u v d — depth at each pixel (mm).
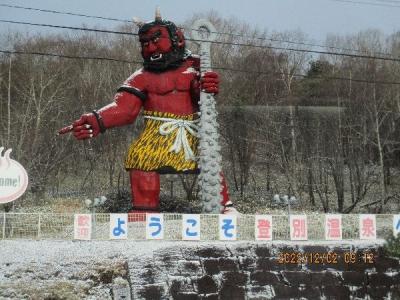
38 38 52156
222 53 52594
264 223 18266
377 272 16719
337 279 16438
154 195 22266
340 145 37000
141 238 18766
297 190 36281
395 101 42844
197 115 23125
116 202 29984
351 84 43844
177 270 16062
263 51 52438
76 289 15156
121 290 15242
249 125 40281
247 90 49469
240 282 16109
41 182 34812
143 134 22797
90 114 22047
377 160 42688
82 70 50125
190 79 22984
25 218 19906
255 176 44094
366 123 40656
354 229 19500
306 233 18250
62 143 39125
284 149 37969
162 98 22844
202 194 21625
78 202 31875
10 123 36938
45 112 38062
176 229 19250
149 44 22656
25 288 14977
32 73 41562
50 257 17156
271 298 15766
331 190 41844
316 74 52344
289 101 40562
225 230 18141
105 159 42812
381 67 49656
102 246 17875
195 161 22500
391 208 36469
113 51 54156
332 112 43875
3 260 16969
